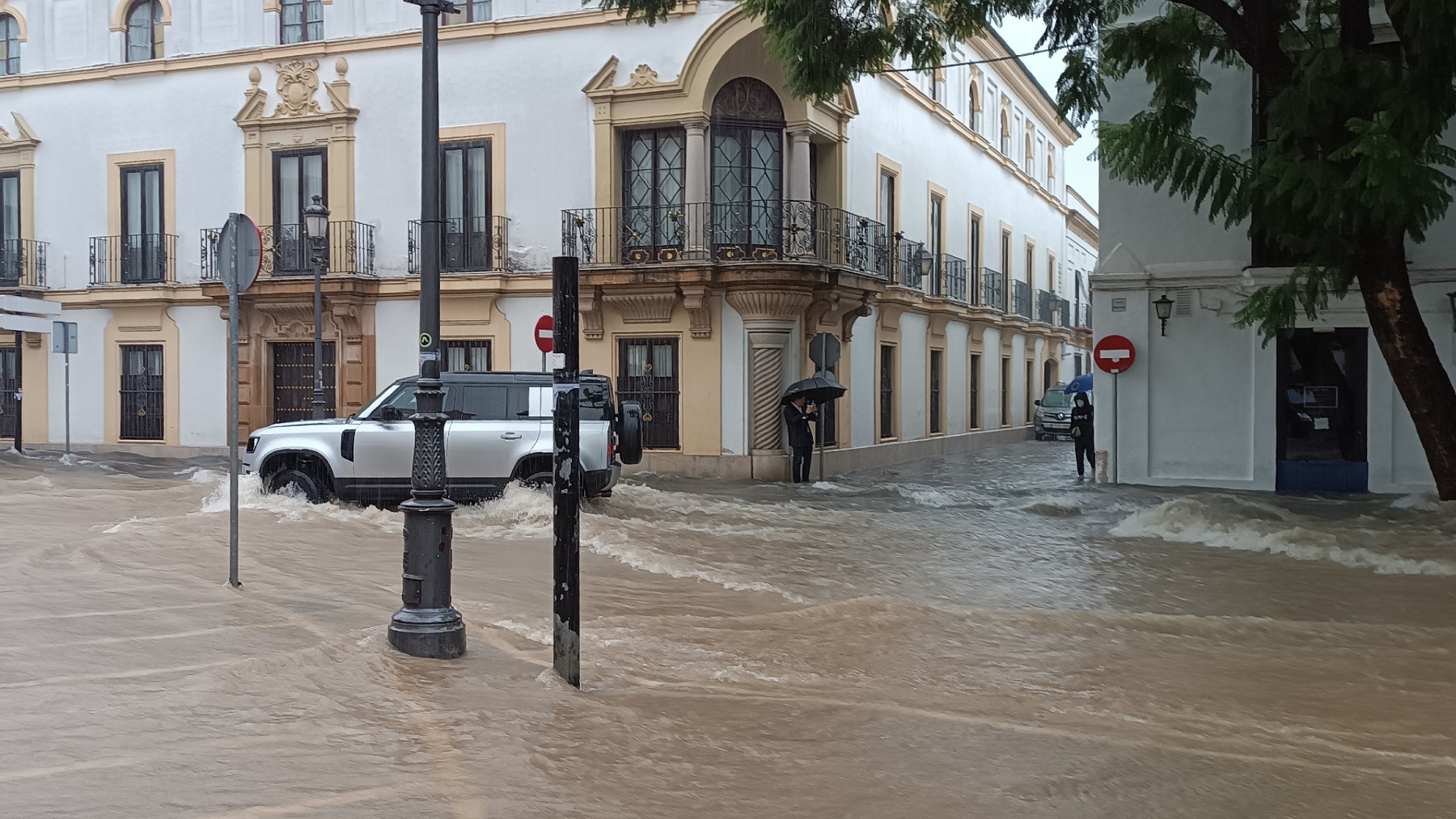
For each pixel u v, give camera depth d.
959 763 5.21
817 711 6.04
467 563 11.00
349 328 24.55
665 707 6.02
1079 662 7.40
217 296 24.98
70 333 23.66
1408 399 14.28
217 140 25.72
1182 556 12.23
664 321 22.52
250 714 5.46
